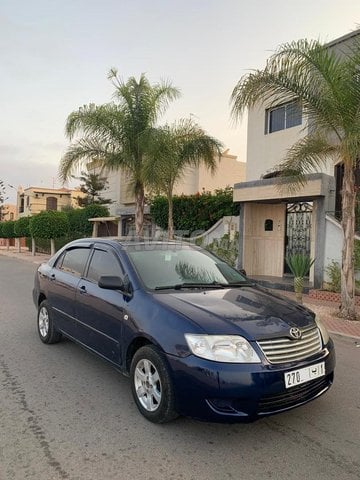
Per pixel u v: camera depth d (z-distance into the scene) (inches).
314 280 439.8
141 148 510.9
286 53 301.1
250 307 149.6
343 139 305.0
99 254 196.2
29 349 224.1
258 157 685.9
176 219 684.1
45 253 1227.9
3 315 315.9
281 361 129.4
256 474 113.0
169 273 175.6
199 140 541.6
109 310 166.7
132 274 167.6
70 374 186.4
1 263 880.3
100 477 110.5
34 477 110.0
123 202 1304.1
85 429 136.0
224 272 194.7
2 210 2613.2
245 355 125.4
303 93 310.8
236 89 317.1
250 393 122.2
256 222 539.8
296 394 132.0
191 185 1176.2
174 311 141.4
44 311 236.2
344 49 474.3
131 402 157.3
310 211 480.4
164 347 134.6
